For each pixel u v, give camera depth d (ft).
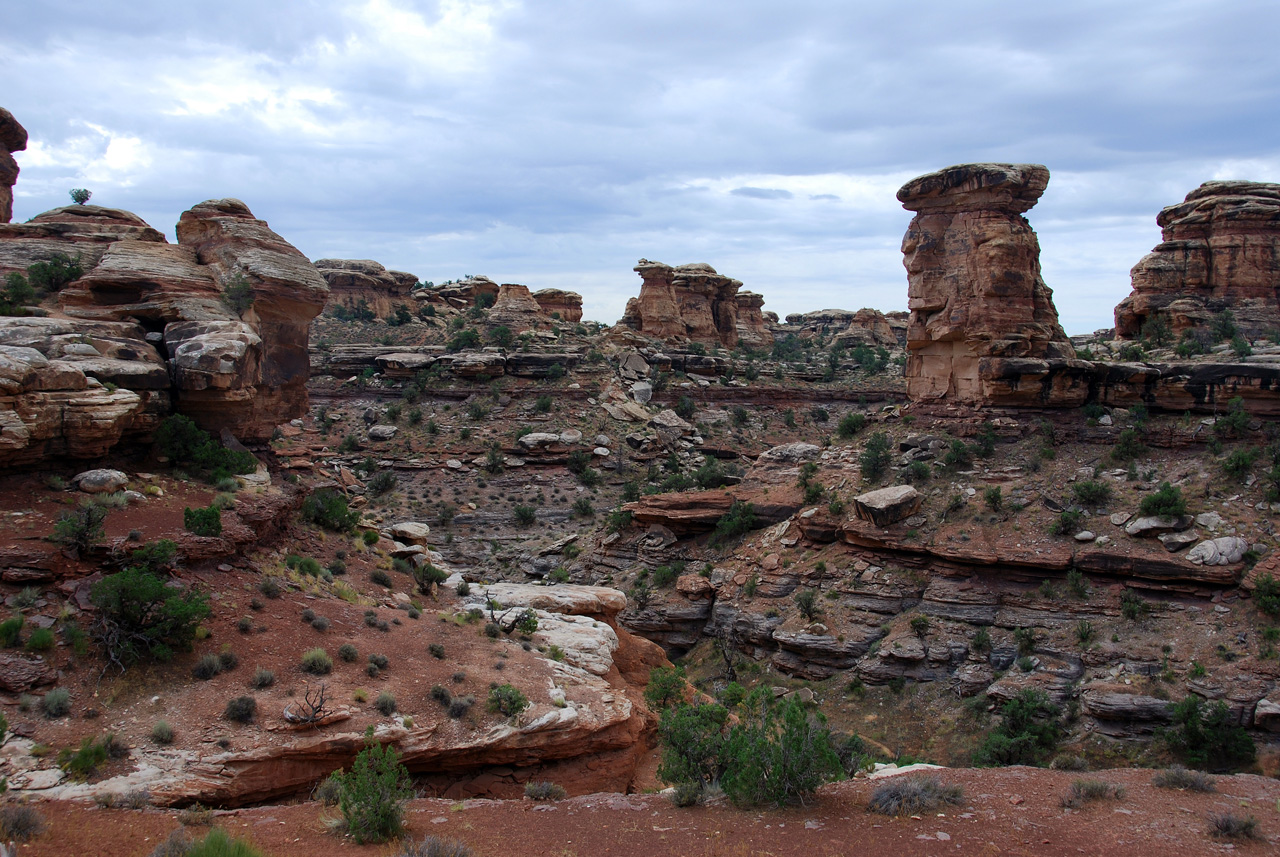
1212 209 254.68
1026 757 123.85
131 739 66.69
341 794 58.18
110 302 123.24
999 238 187.52
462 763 81.46
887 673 153.38
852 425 223.71
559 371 364.58
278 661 82.53
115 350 109.40
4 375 86.63
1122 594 146.72
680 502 219.41
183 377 112.78
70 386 94.94
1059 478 174.40
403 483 295.07
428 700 84.79
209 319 121.49
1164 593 143.95
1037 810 60.03
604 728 91.45
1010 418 191.52
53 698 66.49
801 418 403.13
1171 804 61.67
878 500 176.55
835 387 422.00
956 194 194.08
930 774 68.90
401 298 529.45
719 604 189.47
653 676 99.60
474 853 53.16
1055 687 136.15
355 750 74.59
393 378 359.05
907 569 170.71
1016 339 187.52
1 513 83.15
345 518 132.26
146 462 107.86
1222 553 141.28
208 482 111.24
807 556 187.21
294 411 142.41
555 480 306.55
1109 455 177.58
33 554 77.36
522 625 116.16
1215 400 175.42
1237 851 51.52
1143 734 123.85
